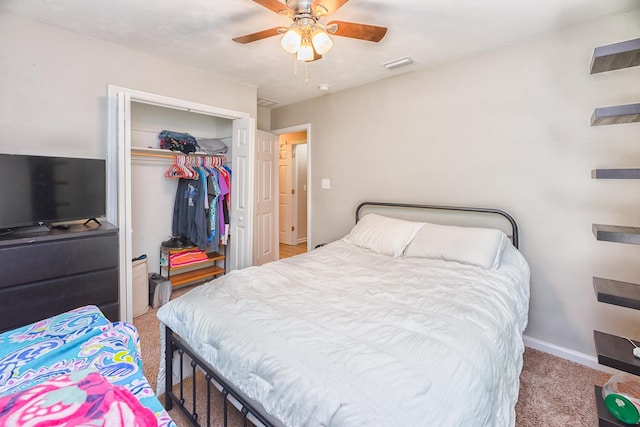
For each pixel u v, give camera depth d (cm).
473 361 105
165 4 187
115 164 242
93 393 69
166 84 271
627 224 197
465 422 86
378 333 119
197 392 182
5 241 177
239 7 189
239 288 165
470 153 260
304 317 132
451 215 274
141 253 333
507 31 216
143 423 64
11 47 202
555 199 222
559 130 218
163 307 162
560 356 223
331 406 88
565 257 220
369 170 330
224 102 314
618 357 133
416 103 290
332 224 370
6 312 179
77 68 226
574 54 210
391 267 216
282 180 598
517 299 180
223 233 352
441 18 199
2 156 187
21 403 64
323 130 373
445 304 148
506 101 239
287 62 273
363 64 274
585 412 169
